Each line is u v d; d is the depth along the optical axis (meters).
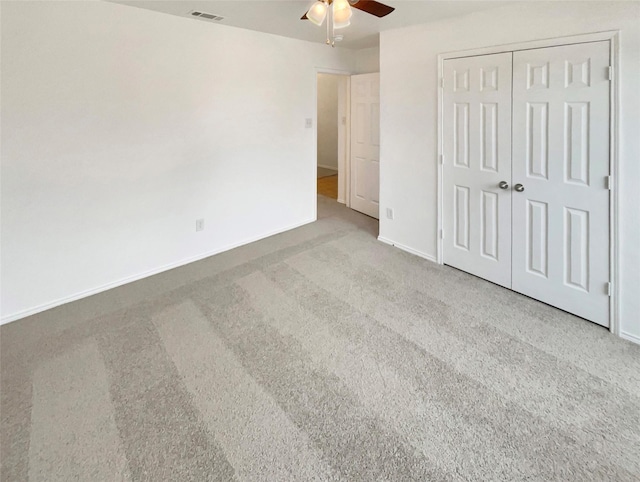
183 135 3.68
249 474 1.62
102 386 2.16
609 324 2.62
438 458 1.68
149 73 3.34
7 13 2.60
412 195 3.99
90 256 3.24
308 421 1.89
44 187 2.93
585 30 2.47
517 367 2.26
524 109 2.89
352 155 5.70
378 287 3.33
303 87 4.68
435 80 3.52
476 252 3.46
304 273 3.64
